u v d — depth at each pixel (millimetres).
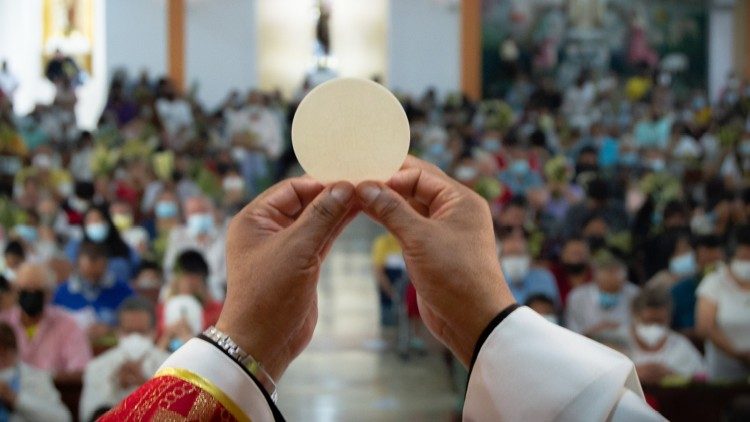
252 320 1052
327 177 1077
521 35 26625
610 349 1040
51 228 10367
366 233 15391
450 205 1088
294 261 1051
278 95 21875
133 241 10383
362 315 11305
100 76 24062
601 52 27000
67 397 6672
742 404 5031
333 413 8094
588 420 978
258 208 1122
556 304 8172
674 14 27391
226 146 18484
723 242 9977
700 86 27406
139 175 13508
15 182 12891
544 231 10609
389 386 8812
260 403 1043
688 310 7805
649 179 13477
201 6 25422
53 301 7930
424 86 26344
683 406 6223
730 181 15062
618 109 23812
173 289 7156
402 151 1063
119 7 24312
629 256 9289
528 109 23172
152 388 1024
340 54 26469
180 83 24781
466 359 1071
